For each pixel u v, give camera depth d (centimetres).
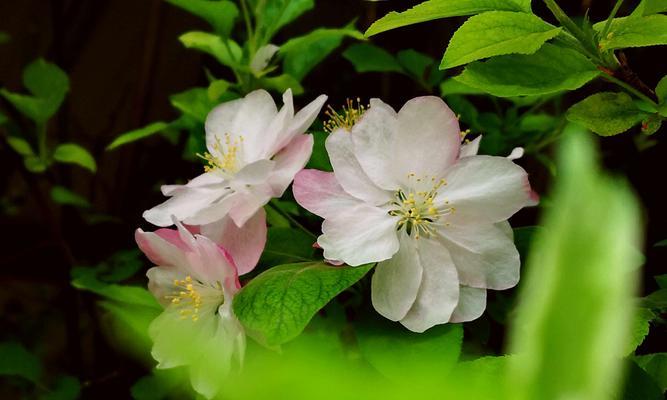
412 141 33
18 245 74
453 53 30
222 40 45
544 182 48
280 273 32
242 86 44
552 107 51
